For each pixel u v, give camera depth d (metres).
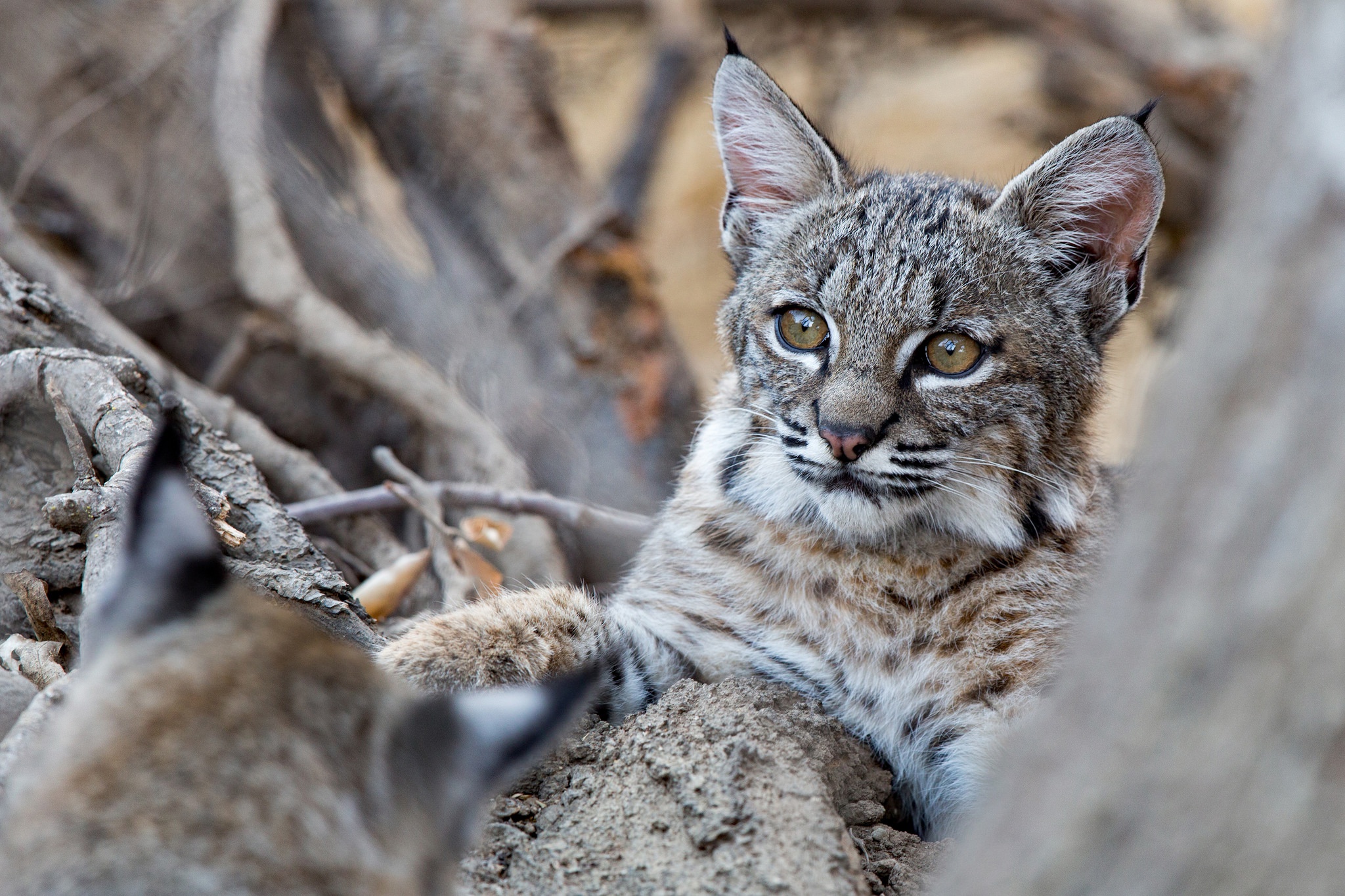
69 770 4.13
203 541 4.62
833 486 8.18
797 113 8.94
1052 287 8.44
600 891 6.27
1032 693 7.89
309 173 13.91
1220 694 3.64
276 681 4.30
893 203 8.55
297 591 7.41
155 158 13.27
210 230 13.09
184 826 3.96
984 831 4.38
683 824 6.54
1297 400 3.52
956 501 8.23
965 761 7.89
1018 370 8.18
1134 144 8.29
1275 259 3.60
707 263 25.20
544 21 20.28
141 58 13.53
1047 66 19.62
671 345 14.60
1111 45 17.84
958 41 21.23
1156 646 3.79
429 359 13.55
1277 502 3.54
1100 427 9.21
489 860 6.38
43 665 6.79
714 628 8.61
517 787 7.09
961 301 8.09
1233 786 3.64
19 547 7.58
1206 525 3.69
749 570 8.64
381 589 9.48
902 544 8.34
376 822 4.14
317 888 3.97
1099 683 3.98
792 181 9.06
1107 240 8.53
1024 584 8.22
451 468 11.81
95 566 6.67
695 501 9.09
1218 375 3.71
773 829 6.45
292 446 12.12
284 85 14.36
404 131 15.10
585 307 14.13
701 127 28.30
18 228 11.18
